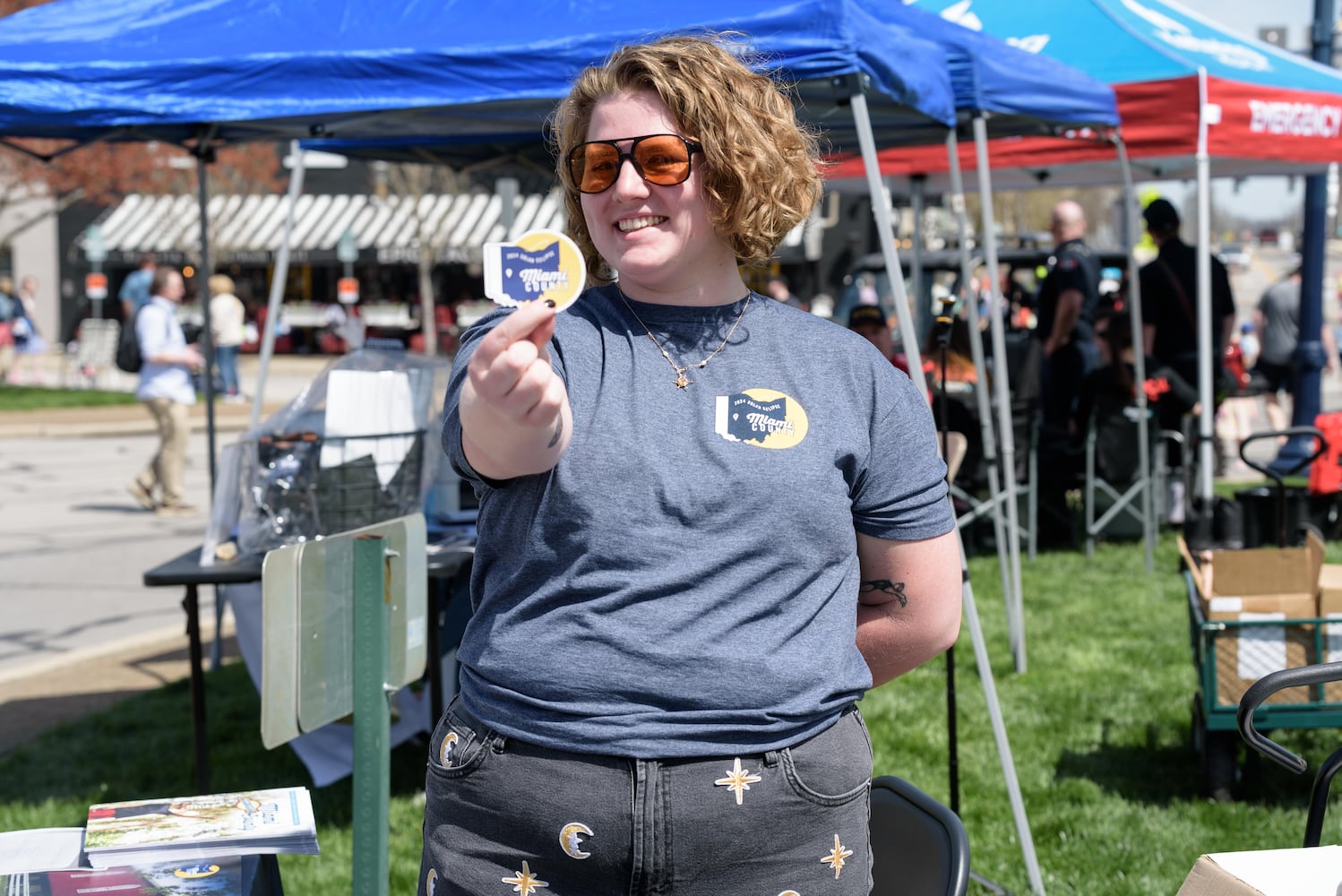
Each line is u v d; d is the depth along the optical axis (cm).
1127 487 885
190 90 403
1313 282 1060
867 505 187
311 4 446
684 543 169
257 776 491
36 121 403
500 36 400
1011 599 599
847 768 177
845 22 363
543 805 169
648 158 176
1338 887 172
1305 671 218
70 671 652
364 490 427
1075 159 921
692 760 168
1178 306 868
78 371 2636
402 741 489
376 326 3453
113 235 3803
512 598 175
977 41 533
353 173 3797
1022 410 845
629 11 400
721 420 174
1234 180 1177
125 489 1299
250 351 3597
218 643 648
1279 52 891
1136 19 811
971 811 441
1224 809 434
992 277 562
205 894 199
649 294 183
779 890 173
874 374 186
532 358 151
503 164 729
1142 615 708
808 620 175
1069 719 535
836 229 3238
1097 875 389
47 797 468
